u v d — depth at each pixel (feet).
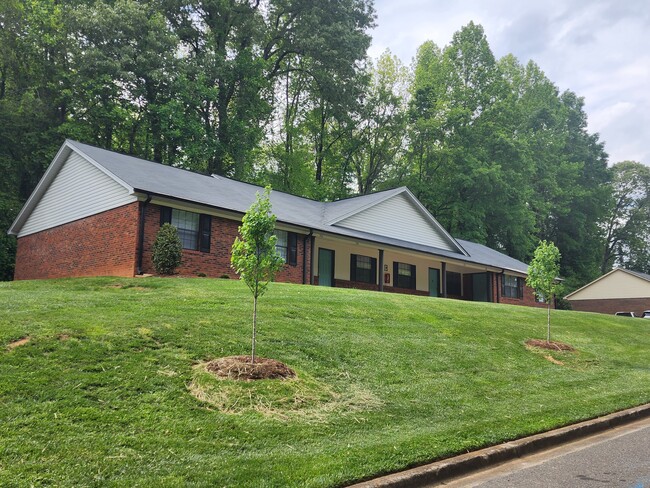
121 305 34.99
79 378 21.79
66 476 15.02
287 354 29.71
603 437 24.79
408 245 84.38
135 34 103.09
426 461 18.62
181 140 108.37
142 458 16.62
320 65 128.36
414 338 38.32
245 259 26.32
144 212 55.31
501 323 49.34
